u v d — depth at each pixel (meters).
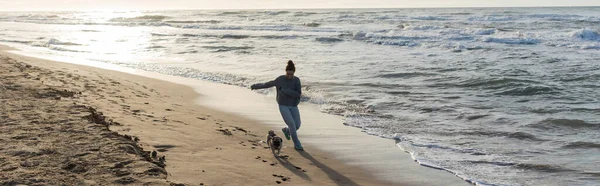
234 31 45.50
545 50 26.98
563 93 14.56
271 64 22.45
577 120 10.78
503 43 30.70
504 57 24.20
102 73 17.19
